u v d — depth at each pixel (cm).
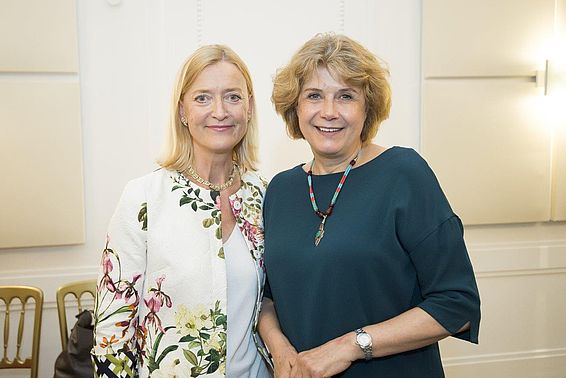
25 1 304
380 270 154
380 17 343
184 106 171
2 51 304
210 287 162
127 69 320
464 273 152
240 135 174
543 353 379
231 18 329
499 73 352
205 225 166
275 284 168
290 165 340
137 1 318
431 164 351
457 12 344
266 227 177
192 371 160
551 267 372
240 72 174
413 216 153
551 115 361
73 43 310
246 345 172
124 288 162
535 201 365
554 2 353
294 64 165
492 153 357
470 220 359
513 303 373
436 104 348
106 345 162
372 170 162
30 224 315
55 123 313
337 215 160
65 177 316
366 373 159
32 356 273
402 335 149
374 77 163
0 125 308
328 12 338
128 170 324
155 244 162
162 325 162
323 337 159
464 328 155
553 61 354
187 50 324
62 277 321
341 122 161
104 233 325
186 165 174
